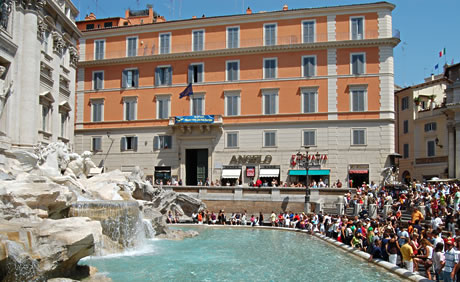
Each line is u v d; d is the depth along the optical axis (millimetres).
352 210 41656
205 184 54688
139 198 41188
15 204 19969
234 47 58531
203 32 59781
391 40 54281
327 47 55781
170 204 45906
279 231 38094
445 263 15742
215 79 58844
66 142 43906
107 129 61500
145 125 60375
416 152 63688
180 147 58562
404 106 67188
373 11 55312
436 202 29109
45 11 39500
